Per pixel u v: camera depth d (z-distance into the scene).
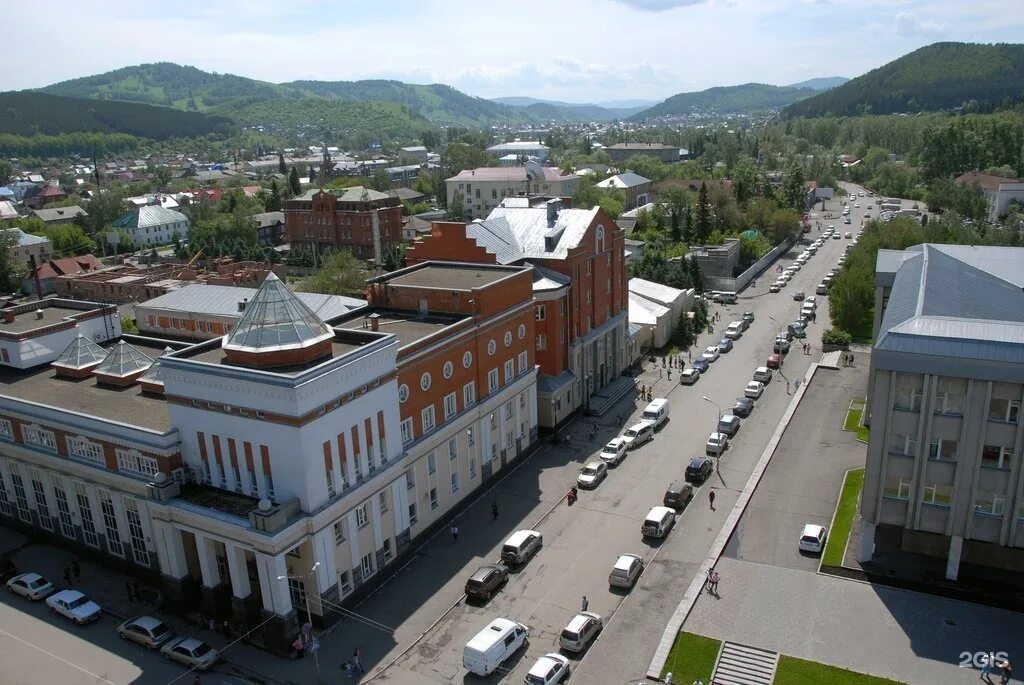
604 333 91.00
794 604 49.31
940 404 48.41
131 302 145.25
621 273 95.62
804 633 46.47
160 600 54.25
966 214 191.62
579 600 52.97
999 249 78.94
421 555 59.50
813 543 54.56
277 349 50.56
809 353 106.56
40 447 60.03
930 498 50.19
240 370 48.31
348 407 50.97
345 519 51.44
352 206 192.50
